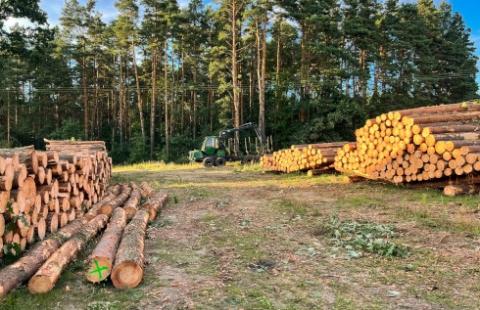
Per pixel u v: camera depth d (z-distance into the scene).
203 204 10.84
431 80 52.41
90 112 57.53
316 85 40.69
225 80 44.66
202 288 4.95
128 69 56.97
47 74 53.56
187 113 56.53
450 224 7.52
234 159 26.72
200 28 49.81
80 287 5.00
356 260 5.91
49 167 7.22
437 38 56.12
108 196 10.85
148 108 56.34
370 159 12.22
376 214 8.73
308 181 14.91
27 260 5.19
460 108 11.91
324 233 7.38
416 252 6.17
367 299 4.59
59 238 6.36
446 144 9.80
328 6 39.78
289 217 8.81
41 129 53.81
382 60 48.25
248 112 46.56
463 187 10.02
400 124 10.94
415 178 10.73
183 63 52.19
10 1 31.70
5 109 53.56
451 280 5.07
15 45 33.56
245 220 8.62
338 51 39.44
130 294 4.80
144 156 44.81
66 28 47.44
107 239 6.04
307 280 5.17
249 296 4.71
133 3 42.62
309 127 39.56
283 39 45.44
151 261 5.98
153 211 8.77
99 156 11.21
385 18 46.69
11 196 5.61
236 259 6.04
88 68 54.84
